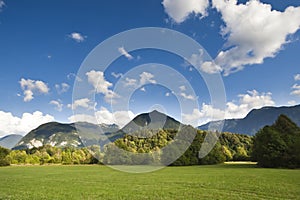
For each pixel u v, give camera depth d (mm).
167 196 22828
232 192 24125
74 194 24984
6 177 45375
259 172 47344
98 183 34562
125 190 27188
